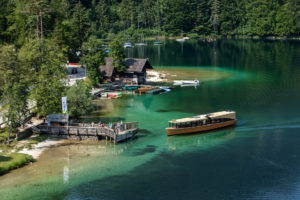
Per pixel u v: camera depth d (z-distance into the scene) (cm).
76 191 5347
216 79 13262
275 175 5769
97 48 11456
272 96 10444
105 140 7262
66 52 12769
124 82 12075
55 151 6650
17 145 6750
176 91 11388
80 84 8725
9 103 6644
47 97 7356
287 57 18375
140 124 8181
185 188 5409
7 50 6919
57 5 12962
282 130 7644
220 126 7900
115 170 5972
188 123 7625
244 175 5778
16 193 5269
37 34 10525
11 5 12188
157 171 5947
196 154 6588
